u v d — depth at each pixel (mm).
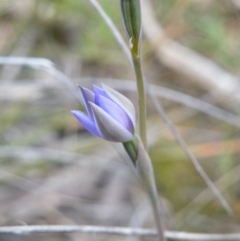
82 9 449
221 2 457
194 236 299
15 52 435
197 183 366
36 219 361
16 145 382
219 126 392
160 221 253
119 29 448
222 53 438
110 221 360
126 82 394
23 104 399
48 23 445
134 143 235
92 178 378
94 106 224
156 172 372
